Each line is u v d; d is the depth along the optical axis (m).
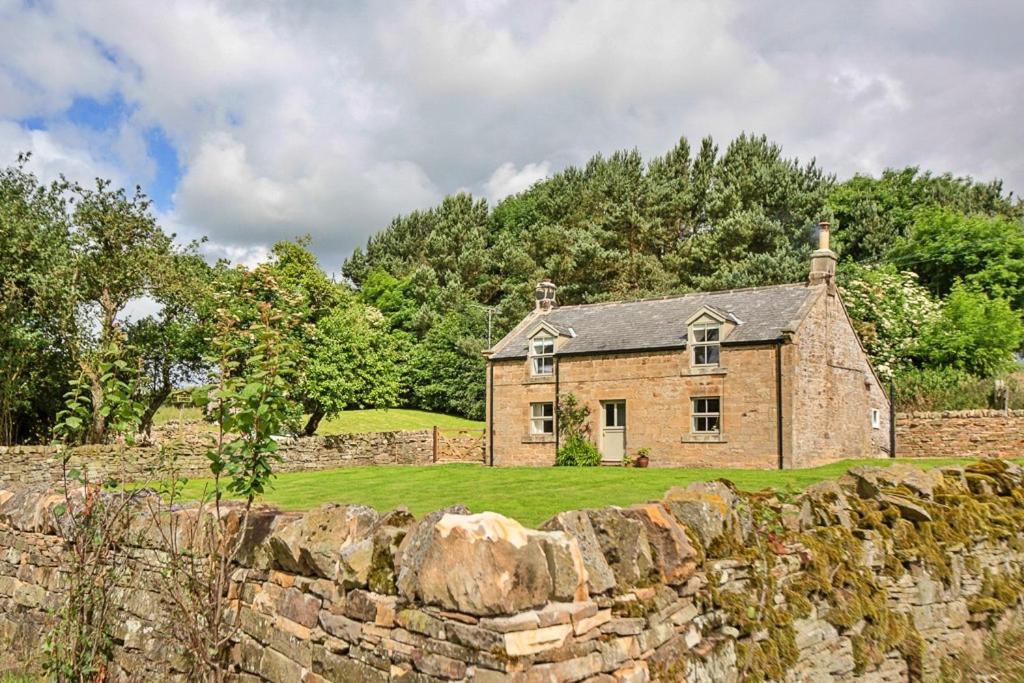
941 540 8.31
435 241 62.22
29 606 7.83
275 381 5.96
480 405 50.97
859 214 47.56
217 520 5.93
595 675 4.22
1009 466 10.95
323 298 40.00
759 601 5.81
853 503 7.74
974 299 36.66
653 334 27.36
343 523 5.11
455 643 3.97
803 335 24.70
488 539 3.90
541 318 32.22
